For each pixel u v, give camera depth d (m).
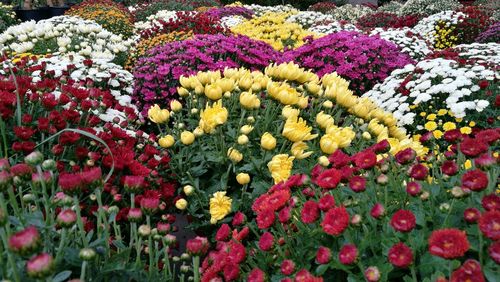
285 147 2.96
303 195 1.97
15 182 1.64
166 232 1.84
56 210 2.21
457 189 1.55
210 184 2.89
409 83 4.75
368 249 1.67
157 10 16.19
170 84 5.39
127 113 3.55
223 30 8.80
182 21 9.04
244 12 15.07
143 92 5.35
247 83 2.96
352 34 6.62
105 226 1.67
